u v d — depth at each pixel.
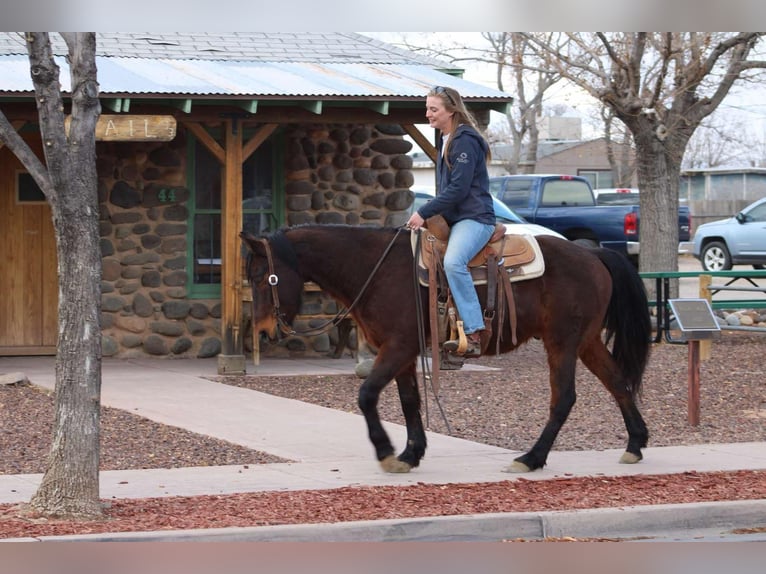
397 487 8.30
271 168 16.30
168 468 9.18
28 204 15.63
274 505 7.64
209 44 16.59
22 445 10.04
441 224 8.80
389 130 16.66
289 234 8.81
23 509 7.48
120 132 13.15
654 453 10.04
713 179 51.91
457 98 8.76
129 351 15.61
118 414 11.47
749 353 17.31
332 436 10.58
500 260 8.91
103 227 15.45
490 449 10.14
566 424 11.59
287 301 8.73
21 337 15.66
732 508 7.81
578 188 27.14
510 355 17.11
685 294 26.20
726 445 10.51
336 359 16.06
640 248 21.23
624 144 31.30
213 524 7.06
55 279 15.74
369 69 16.08
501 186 27.42
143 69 14.58
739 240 31.09
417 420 9.12
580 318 9.11
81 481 7.35
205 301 15.87
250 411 11.80
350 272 8.80
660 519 7.62
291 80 14.62
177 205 15.73
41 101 7.28
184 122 13.98
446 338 8.86
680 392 13.70
